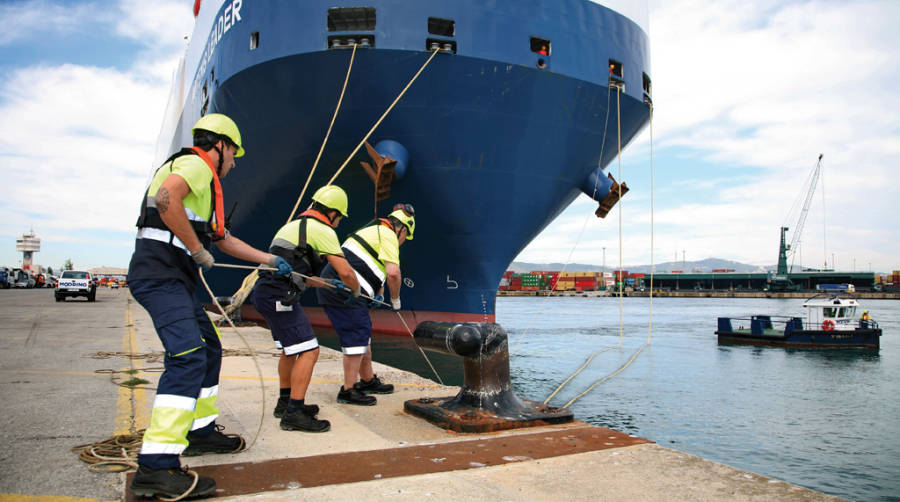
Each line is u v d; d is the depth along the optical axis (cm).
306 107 1033
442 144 1038
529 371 1261
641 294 15600
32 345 814
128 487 226
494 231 1175
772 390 1098
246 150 1226
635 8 1182
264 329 1165
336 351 789
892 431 759
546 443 302
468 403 360
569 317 4397
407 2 948
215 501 211
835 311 1992
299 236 355
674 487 231
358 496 218
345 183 1145
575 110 1078
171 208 219
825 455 641
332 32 955
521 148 1074
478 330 353
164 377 225
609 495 221
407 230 459
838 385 1177
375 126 1019
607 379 1171
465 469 254
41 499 212
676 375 1269
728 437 712
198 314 268
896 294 13900
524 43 994
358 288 383
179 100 2164
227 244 259
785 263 14900
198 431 276
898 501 502
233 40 1098
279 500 213
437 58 952
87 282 2725
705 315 4859
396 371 604
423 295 1321
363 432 329
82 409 381
